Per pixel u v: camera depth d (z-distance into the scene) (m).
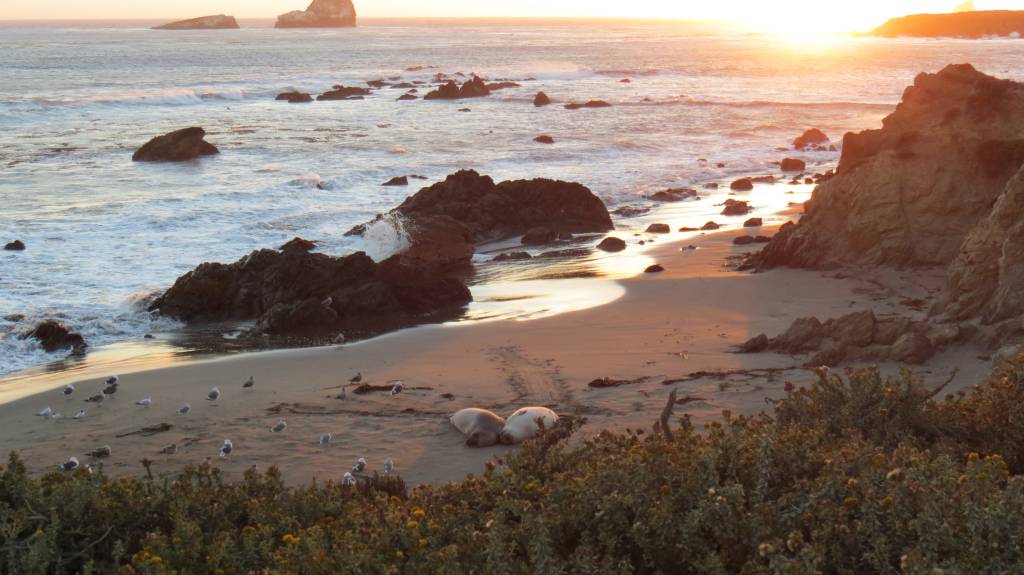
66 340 18.64
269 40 193.25
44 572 6.50
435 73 108.88
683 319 18.42
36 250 26.48
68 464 11.45
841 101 78.62
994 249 16.05
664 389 13.76
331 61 126.56
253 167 42.62
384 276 21.55
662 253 26.59
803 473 6.88
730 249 26.61
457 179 31.67
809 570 5.18
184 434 12.71
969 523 5.48
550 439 8.73
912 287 20.19
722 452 7.10
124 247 27.14
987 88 22.41
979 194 21.55
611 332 17.61
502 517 6.37
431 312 21.02
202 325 20.72
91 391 14.92
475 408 12.85
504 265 26.36
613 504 6.27
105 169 41.81
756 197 37.38
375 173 40.53
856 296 19.86
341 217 31.69
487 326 18.70
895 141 22.91
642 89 91.31
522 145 50.78
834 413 8.91
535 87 92.88
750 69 120.12
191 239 28.31
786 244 23.23
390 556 6.17
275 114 65.81
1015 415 8.38
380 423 12.84
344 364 16.25
